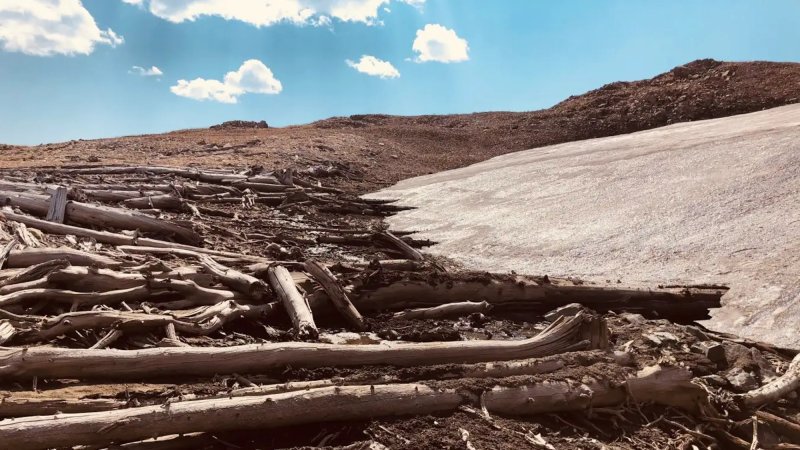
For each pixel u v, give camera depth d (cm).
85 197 942
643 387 488
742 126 1927
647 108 3133
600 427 464
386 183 2073
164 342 506
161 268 642
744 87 3114
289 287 655
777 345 623
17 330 482
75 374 425
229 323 609
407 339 636
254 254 905
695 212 1024
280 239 1041
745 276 773
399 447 377
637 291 765
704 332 677
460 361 521
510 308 772
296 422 392
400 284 736
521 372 489
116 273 614
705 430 487
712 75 3469
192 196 1337
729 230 913
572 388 465
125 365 436
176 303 613
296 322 604
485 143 3072
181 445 371
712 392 525
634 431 466
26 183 1003
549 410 458
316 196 1567
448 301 752
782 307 684
